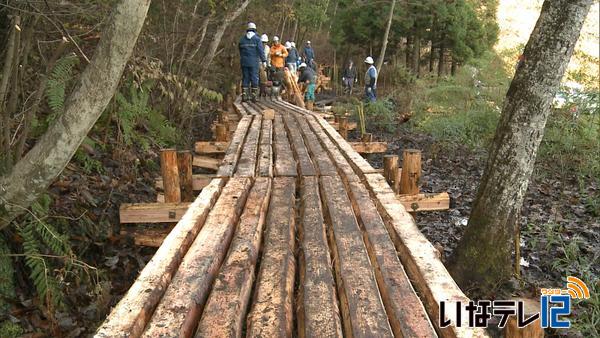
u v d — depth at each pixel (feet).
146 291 6.54
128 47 9.53
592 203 22.61
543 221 20.61
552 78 13.44
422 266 8.05
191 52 32.94
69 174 17.44
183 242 8.48
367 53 90.89
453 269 14.88
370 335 6.05
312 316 6.49
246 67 39.93
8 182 10.44
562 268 15.98
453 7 72.18
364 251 8.83
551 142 30.50
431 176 27.96
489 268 14.44
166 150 14.56
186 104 28.73
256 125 25.64
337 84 77.41
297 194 14.53
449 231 19.21
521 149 13.94
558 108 32.35
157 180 17.72
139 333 5.84
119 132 21.04
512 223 14.43
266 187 12.98
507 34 71.51
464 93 43.04
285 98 47.09
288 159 16.87
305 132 23.18
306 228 10.06
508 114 14.16
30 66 16.20
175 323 5.92
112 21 9.34
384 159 16.85
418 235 9.55
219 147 22.21
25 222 12.78
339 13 84.94
